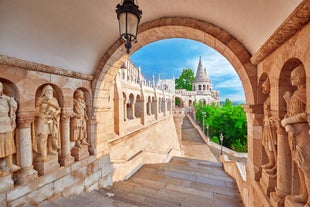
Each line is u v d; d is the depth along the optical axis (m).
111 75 5.59
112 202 3.82
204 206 4.34
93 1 3.32
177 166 7.79
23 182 3.19
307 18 1.75
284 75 2.55
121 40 4.75
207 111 30.73
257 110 3.67
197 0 3.42
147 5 3.78
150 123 13.24
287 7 2.15
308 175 1.87
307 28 1.80
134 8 2.31
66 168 4.17
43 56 3.53
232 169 6.46
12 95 3.14
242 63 3.81
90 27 3.93
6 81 3.04
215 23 3.92
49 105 3.71
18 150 3.21
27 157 3.29
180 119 25.17
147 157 9.22
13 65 2.99
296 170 2.34
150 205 4.07
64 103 4.16
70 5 3.17
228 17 3.44
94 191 4.79
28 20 2.89
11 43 2.89
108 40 4.68
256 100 3.69
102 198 4.11
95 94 5.18
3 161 2.95
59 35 3.54
